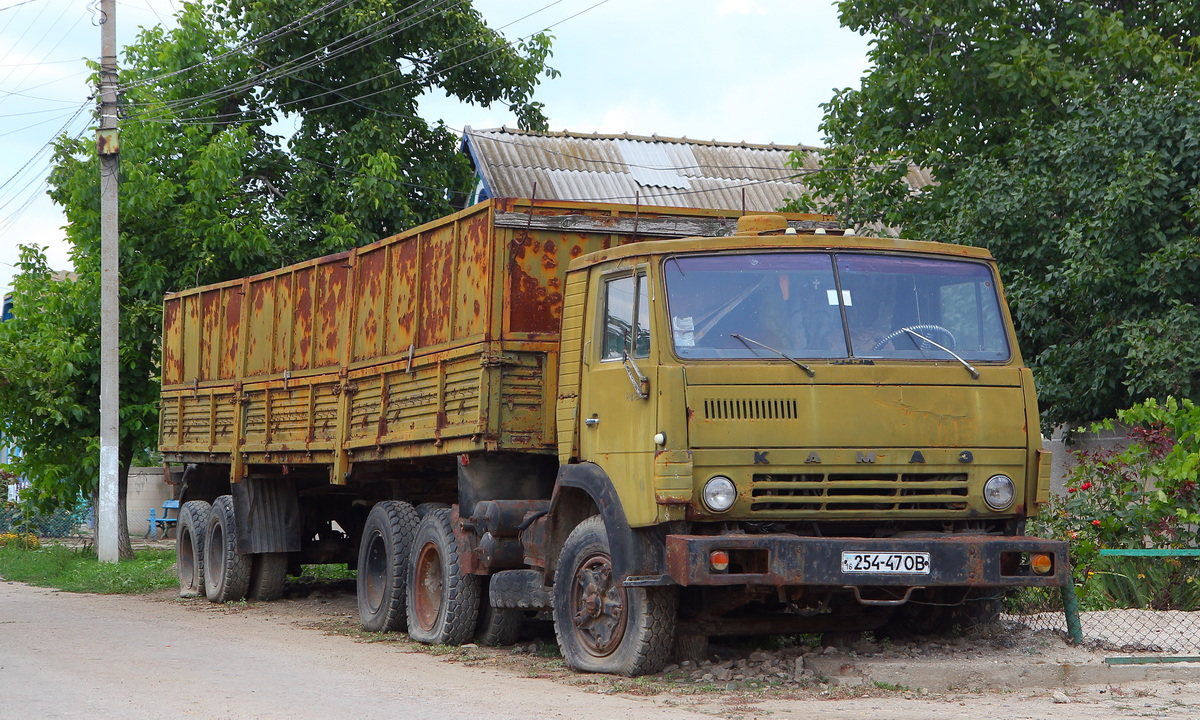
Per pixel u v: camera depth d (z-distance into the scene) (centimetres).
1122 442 1347
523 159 2472
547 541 898
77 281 2159
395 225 2334
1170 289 1288
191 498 1652
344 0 2389
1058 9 1836
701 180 2553
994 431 792
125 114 2156
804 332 791
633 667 805
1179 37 1769
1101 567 1088
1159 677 789
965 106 1781
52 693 781
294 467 1353
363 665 914
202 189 2083
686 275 797
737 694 749
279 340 1363
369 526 1174
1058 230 1412
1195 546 1070
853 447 766
